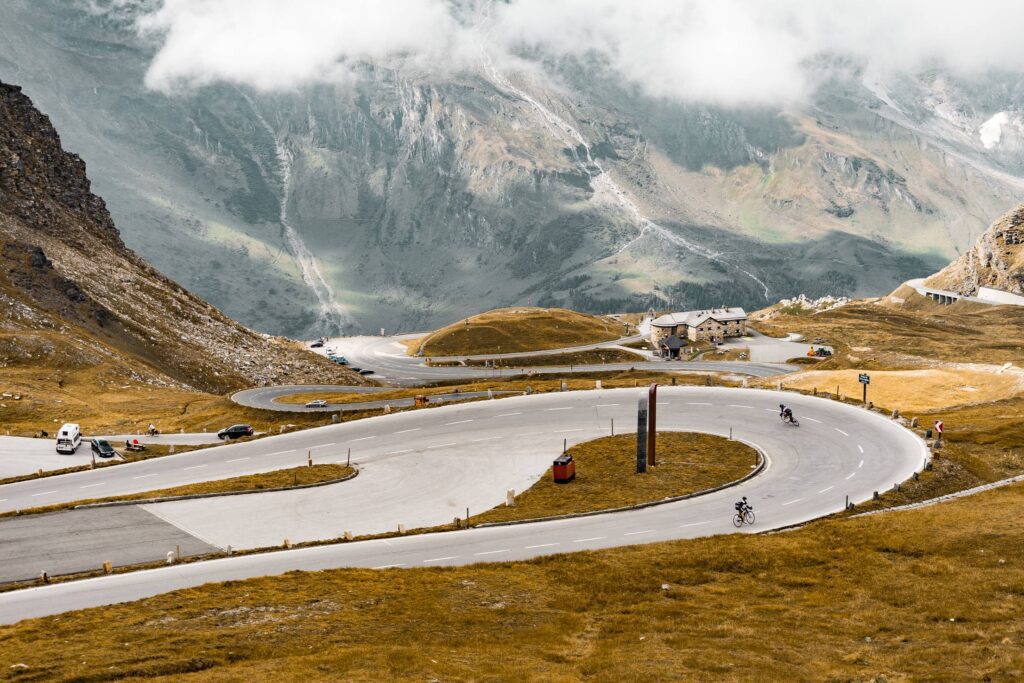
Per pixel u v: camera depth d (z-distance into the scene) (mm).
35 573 83062
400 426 147000
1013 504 89000
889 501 100438
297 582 77000
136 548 91125
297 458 130750
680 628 64125
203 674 55156
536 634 64125
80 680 54688
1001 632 58688
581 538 91312
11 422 167125
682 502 104500
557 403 156500
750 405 150625
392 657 57844
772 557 79250
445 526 97250
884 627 61812
